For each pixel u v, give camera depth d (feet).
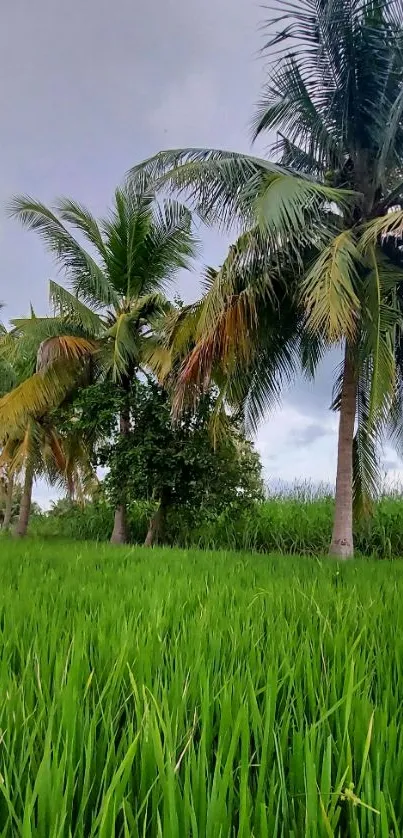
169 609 8.76
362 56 27.89
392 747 3.85
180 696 4.66
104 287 43.29
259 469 43.04
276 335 32.78
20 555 20.67
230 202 28.96
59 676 5.05
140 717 4.09
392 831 3.11
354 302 24.72
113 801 3.07
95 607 9.50
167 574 14.28
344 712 4.45
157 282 45.65
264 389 35.04
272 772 3.54
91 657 6.00
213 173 27.48
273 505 48.19
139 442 39.83
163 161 29.19
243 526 43.86
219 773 3.24
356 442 34.60
